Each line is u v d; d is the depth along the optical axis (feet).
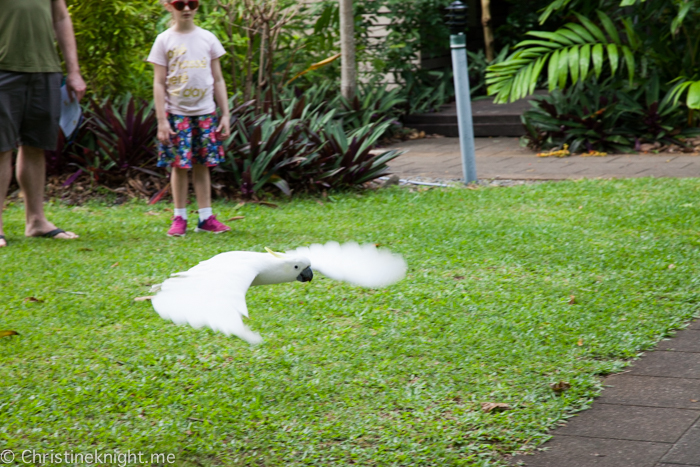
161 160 23.82
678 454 11.41
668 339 16.10
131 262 21.30
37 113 23.44
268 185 31.27
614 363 14.82
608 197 28.89
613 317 17.04
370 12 51.67
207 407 13.08
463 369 14.56
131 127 31.89
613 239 23.11
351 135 37.19
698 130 41.24
